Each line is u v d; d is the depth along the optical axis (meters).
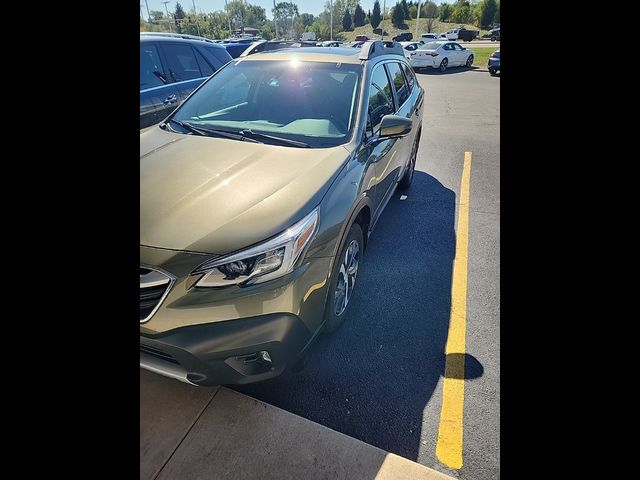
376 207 3.04
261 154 2.39
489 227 4.13
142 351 1.81
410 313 2.85
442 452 1.94
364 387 2.27
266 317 1.79
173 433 1.95
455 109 10.82
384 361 2.44
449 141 7.50
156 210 1.89
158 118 5.06
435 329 2.71
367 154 2.69
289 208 1.92
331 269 2.15
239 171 2.19
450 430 2.04
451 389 2.27
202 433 1.96
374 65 3.25
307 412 2.12
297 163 2.29
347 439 1.97
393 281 3.21
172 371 1.81
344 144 2.57
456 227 4.12
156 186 2.05
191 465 1.83
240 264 1.73
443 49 21.06
